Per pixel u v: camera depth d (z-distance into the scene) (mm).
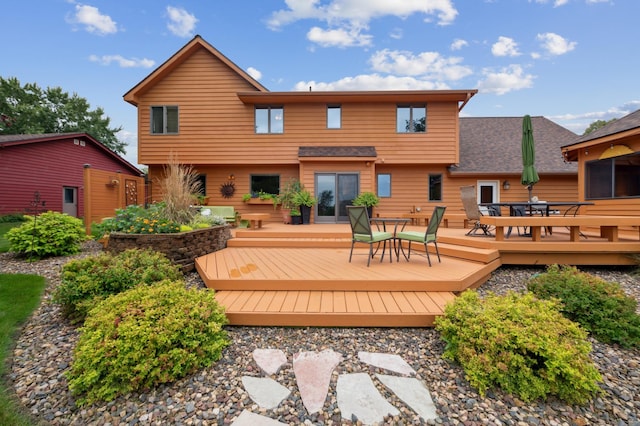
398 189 11578
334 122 11062
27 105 23703
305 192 9961
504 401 2033
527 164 6992
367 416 1902
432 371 2346
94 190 8375
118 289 3344
